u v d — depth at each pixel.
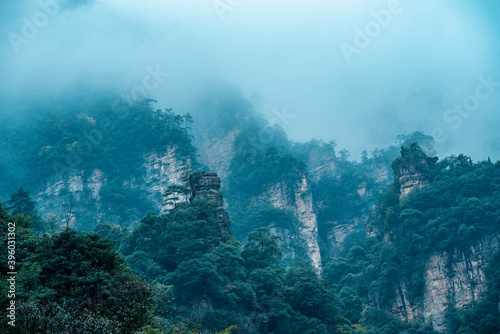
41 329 42.00
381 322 161.88
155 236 128.88
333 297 131.38
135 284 54.78
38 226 144.00
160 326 55.31
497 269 149.12
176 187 150.50
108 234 141.75
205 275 112.38
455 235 164.38
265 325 112.00
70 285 52.19
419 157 194.75
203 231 130.50
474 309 147.25
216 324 103.62
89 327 44.47
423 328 156.00
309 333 112.19
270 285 122.00
